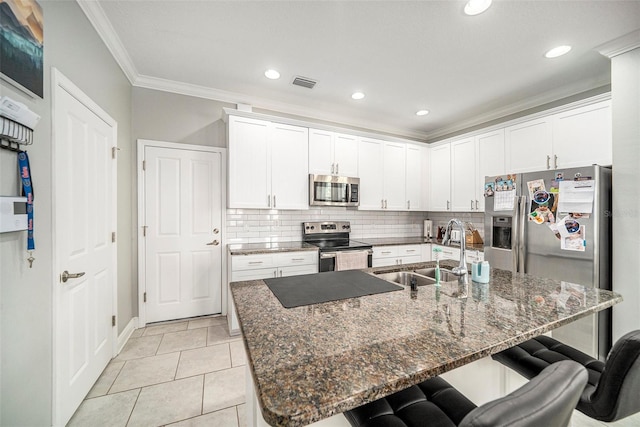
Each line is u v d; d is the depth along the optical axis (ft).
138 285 8.89
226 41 6.93
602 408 3.01
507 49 7.09
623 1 5.41
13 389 3.56
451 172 12.31
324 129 11.01
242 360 7.06
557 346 4.25
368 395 1.97
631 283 6.17
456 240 12.62
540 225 7.54
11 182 3.55
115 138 7.13
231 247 9.60
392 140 12.55
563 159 8.32
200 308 9.78
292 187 10.36
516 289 4.59
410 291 4.46
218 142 10.05
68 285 4.87
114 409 5.29
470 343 2.72
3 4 3.32
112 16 6.02
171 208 9.36
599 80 8.38
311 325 3.15
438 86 9.22
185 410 5.31
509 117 10.96
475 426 1.47
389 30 6.43
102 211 6.37
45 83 4.23
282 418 1.73
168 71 8.46
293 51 7.33
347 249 10.30
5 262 3.43
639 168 6.14
